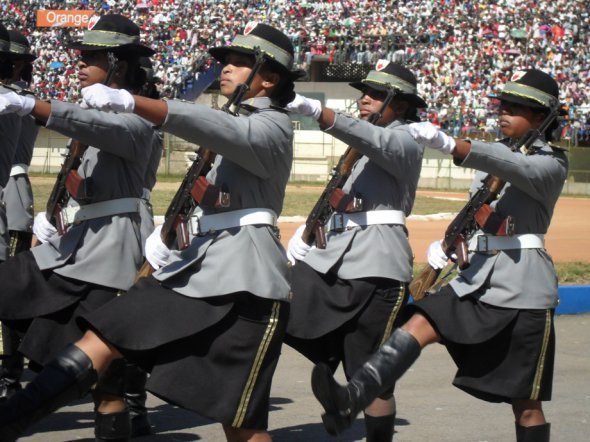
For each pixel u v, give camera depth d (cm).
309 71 4831
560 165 623
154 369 502
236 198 526
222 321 507
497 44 4672
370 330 688
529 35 4684
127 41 645
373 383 559
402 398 880
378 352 572
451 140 571
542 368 614
